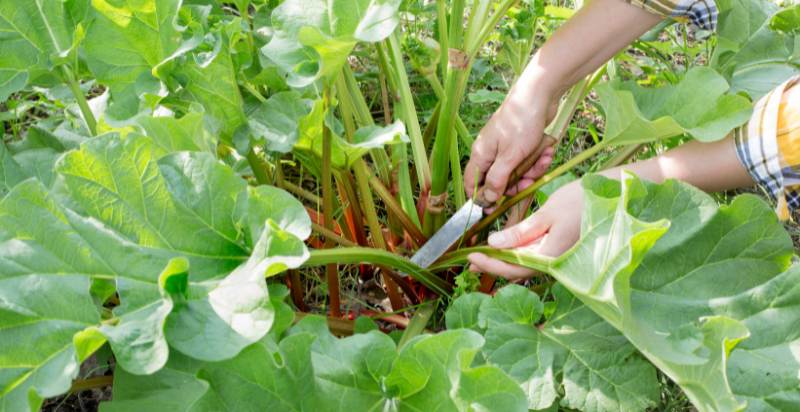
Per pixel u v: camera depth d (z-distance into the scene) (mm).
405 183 1497
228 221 970
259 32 1404
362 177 1316
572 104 1520
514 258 1179
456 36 1229
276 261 855
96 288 904
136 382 891
